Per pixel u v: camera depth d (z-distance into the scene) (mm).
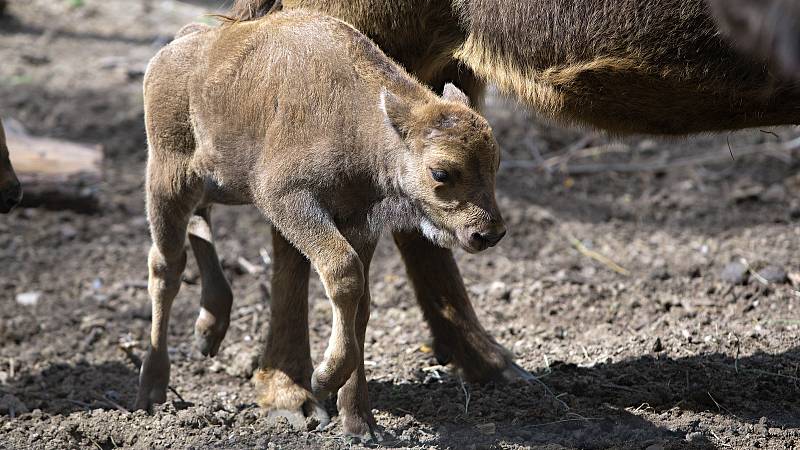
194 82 10977
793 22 8797
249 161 10594
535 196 19375
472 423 11508
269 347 11680
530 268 16562
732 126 11445
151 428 11289
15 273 16641
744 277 15453
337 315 9969
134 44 27016
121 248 17656
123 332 14914
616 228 18062
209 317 12031
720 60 10719
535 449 10602
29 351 14289
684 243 17250
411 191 9836
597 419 11414
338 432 11109
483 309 15203
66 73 24734
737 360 12711
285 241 11375
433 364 13406
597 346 13594
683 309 14664
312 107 10148
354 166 10141
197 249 12102
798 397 11844
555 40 11273
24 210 18547
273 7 11875
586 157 21125
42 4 29734
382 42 11727
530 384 12414
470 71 12156
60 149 19500
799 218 17969
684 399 11789
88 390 13000
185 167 11273
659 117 11500
